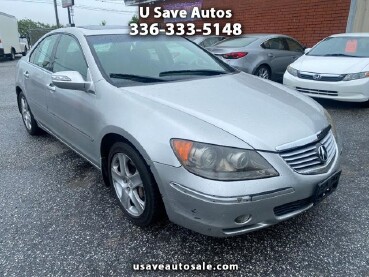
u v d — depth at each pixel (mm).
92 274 2100
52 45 3752
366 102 5695
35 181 3326
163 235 2449
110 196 3012
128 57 3031
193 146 1996
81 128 2959
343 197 2910
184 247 2326
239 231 2020
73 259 2230
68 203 2910
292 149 2090
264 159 1993
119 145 2463
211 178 1938
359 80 5383
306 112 2479
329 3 9727
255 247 2314
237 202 1913
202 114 2223
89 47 2979
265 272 2098
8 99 7359
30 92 4098
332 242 2346
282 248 2299
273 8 11195
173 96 2498
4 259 2238
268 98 2623
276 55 7684
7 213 2773
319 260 2184
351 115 5422
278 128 2158
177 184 2035
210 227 1993
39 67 3910
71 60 3221
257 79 3254
